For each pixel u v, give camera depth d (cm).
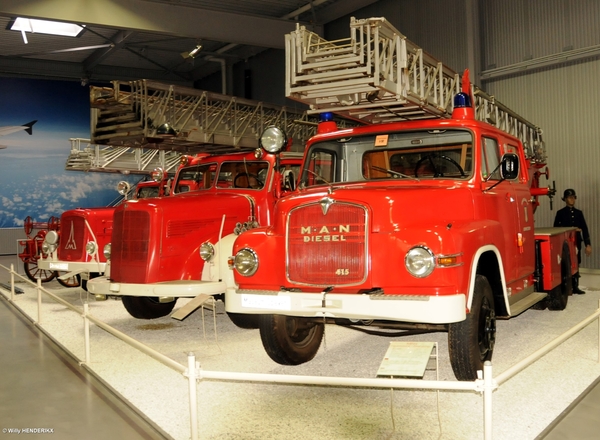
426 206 385
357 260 367
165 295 522
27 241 1098
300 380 271
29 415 362
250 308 394
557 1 1113
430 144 439
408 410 352
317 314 370
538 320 615
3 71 1991
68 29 1728
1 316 728
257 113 930
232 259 416
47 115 2123
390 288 357
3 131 2066
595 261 1087
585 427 317
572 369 429
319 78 510
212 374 288
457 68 1272
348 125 954
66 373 455
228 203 595
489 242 398
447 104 615
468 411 347
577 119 1105
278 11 1549
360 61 490
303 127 1009
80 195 2177
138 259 543
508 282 457
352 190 393
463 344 369
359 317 358
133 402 379
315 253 380
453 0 1273
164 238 545
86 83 2070
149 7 1391
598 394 373
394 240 359
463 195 402
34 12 1277
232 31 1484
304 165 480
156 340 561
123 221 554
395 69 532
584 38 1077
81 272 758
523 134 906
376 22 485
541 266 557
